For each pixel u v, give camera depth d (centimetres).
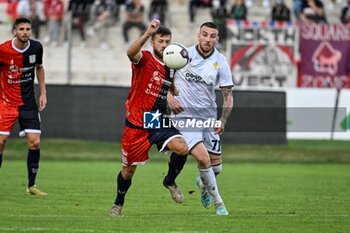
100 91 6162
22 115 3547
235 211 3119
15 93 3534
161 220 2755
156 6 7256
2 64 3497
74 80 7344
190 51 3019
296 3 7656
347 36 7206
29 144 3559
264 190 4038
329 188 4203
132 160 2795
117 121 6191
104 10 7369
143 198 3559
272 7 7500
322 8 7650
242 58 7031
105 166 5416
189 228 2567
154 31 2647
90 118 6162
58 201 3356
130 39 7369
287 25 7119
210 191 2952
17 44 3484
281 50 7100
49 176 4578
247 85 7050
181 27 7519
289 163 6109
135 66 2736
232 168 5572
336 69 7206
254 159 6125
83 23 7306
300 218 2881
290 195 3806
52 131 6138
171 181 2948
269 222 2752
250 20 7769
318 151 6475
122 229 2525
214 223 2697
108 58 7381
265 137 6438
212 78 3025
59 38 7344
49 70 7281
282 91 6406
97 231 2475
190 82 3027
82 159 5888
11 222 2673
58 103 6122
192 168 5419
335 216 2967
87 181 4306
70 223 2655
